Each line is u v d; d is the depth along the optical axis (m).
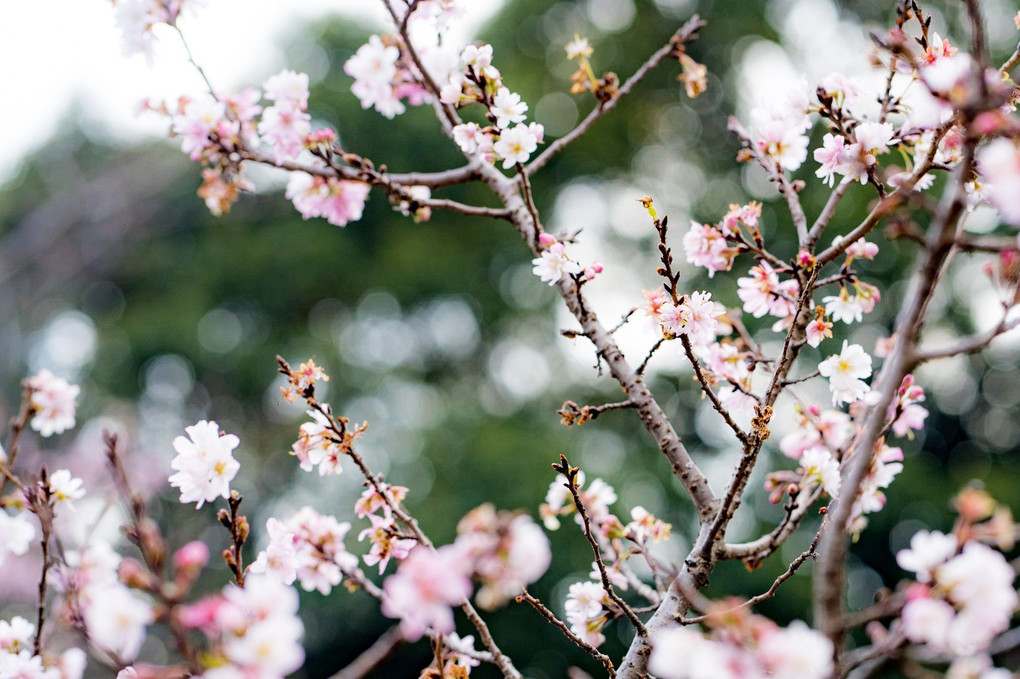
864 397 2.28
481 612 8.95
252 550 11.63
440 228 13.13
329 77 13.15
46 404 2.62
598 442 10.95
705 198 12.77
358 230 13.39
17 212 13.02
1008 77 2.02
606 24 13.57
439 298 13.09
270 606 1.48
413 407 12.27
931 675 1.47
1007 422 12.02
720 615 1.37
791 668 1.30
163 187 12.67
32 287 12.20
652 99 13.23
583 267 2.34
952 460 12.26
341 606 9.50
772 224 11.22
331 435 2.26
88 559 2.23
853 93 2.47
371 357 12.99
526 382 12.19
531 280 12.59
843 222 10.19
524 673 9.05
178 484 2.01
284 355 12.76
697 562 2.20
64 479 2.39
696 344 2.20
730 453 10.59
